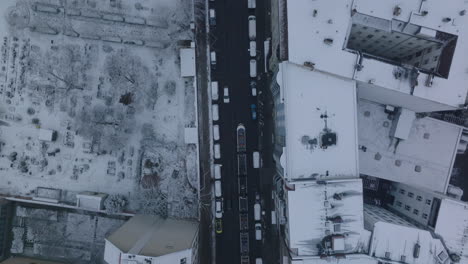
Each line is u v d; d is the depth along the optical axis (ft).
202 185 130.00
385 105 121.19
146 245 100.37
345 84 101.55
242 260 128.57
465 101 99.09
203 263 129.90
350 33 112.06
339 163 102.12
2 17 129.70
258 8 128.98
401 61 126.31
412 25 99.86
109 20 128.88
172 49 129.39
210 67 129.80
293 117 101.91
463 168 128.06
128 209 128.88
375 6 99.66
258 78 129.80
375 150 122.42
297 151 102.12
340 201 99.45
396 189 126.82
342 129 101.81
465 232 101.04
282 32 101.60
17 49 130.21
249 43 129.08
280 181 114.01
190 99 129.39
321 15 100.12
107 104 129.49
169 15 128.67
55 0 129.18
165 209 128.67
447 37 99.50
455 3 98.53
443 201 101.40
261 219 130.21
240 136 128.36
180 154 129.90
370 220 105.09
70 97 130.11
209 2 128.98
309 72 102.06
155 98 129.29
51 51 129.90
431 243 99.86
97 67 129.90
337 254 98.43
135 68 128.98
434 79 99.19
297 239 99.66
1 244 128.47
